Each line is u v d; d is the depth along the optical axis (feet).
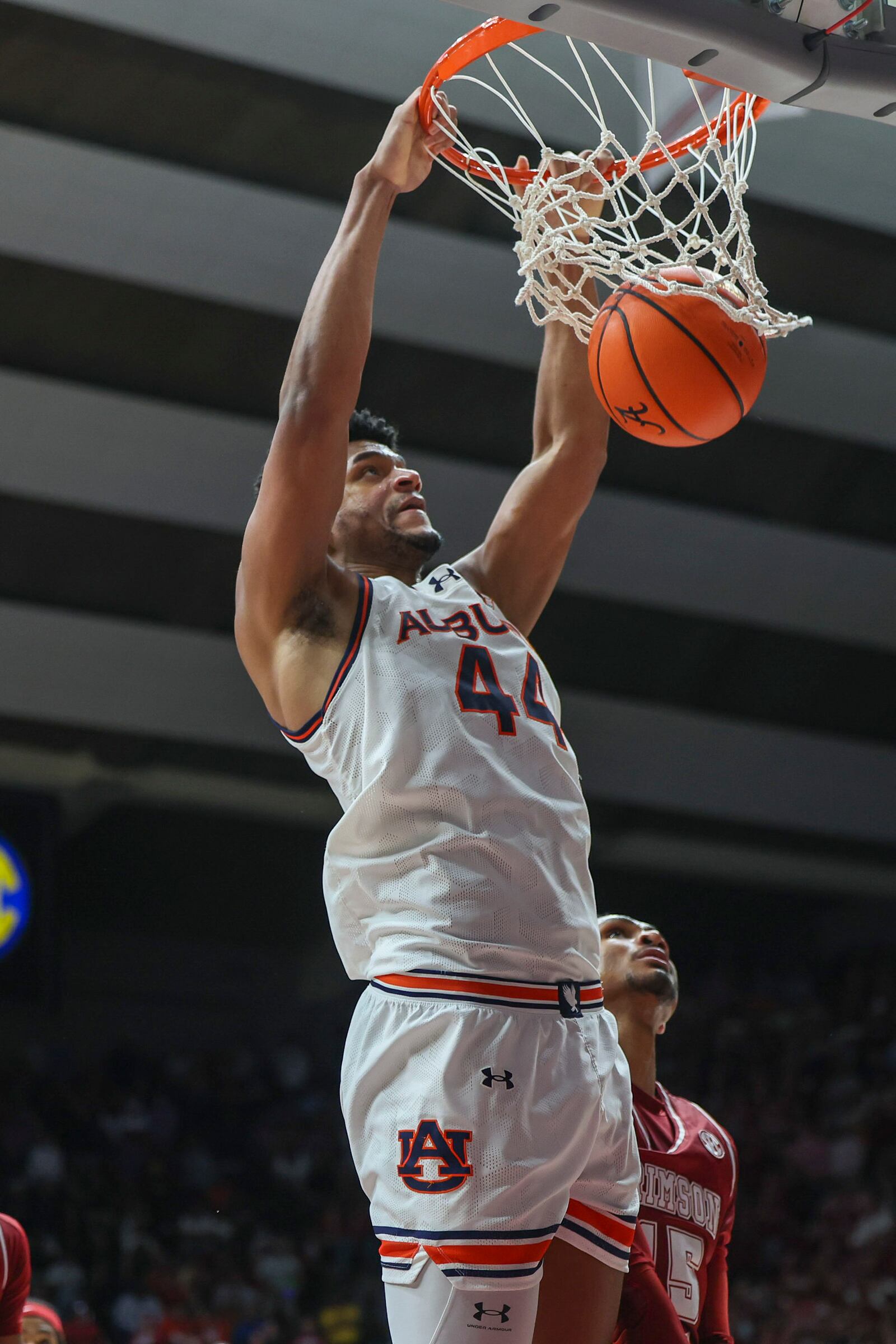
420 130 6.94
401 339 32.30
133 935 41.83
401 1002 5.42
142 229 29.96
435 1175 5.14
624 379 6.53
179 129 30.17
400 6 29.81
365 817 5.69
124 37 28.27
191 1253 31.65
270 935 43.29
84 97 29.25
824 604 38.09
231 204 30.45
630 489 36.55
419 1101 5.23
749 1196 34.37
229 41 28.94
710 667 39.01
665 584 36.73
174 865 41.24
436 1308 5.10
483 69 27.25
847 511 37.83
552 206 7.15
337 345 6.25
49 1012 35.19
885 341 35.27
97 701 34.47
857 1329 26.78
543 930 5.52
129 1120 36.09
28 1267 9.00
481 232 32.73
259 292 31.04
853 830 41.47
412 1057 5.34
